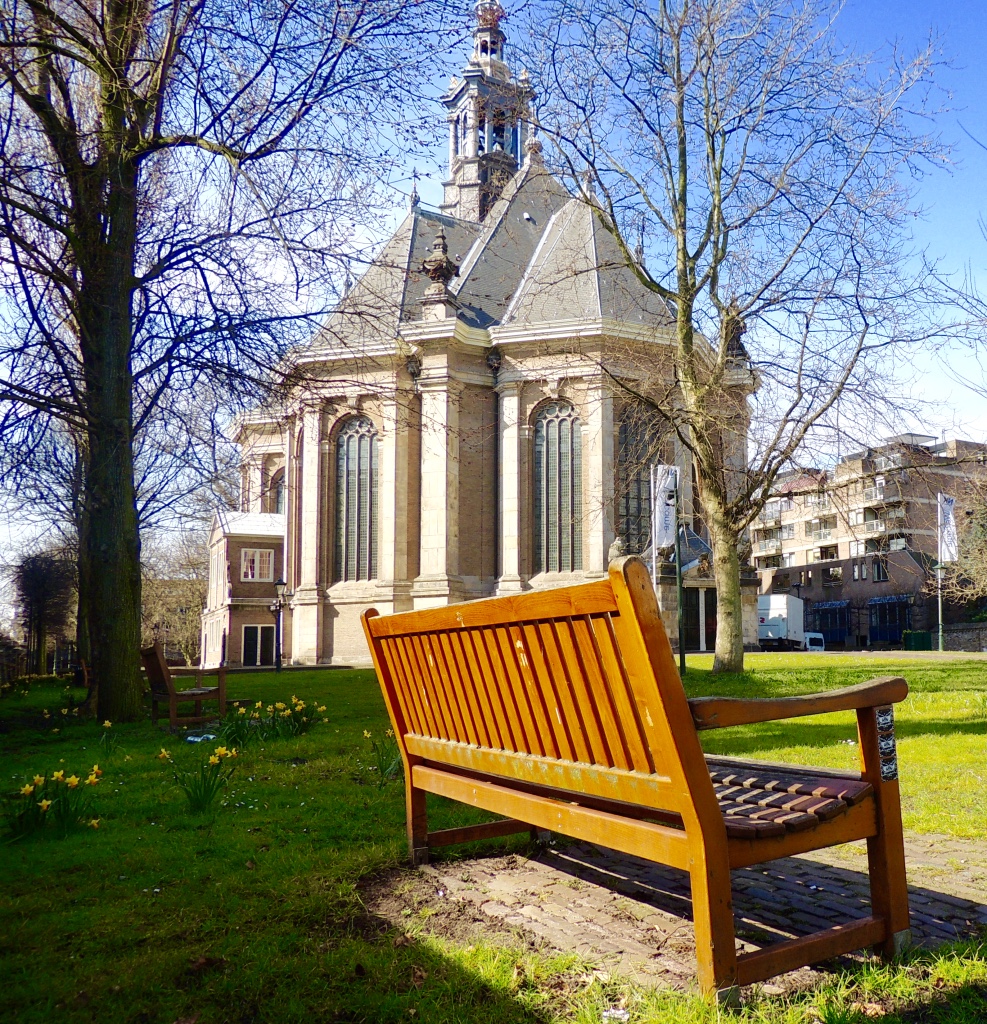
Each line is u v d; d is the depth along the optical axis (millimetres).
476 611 3238
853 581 72062
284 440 53250
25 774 7598
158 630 72938
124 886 3922
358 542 40719
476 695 3582
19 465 12977
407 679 4203
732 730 9672
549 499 39000
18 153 13648
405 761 4359
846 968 2873
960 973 2754
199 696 11188
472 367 39781
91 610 15039
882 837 2896
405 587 39125
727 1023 2377
